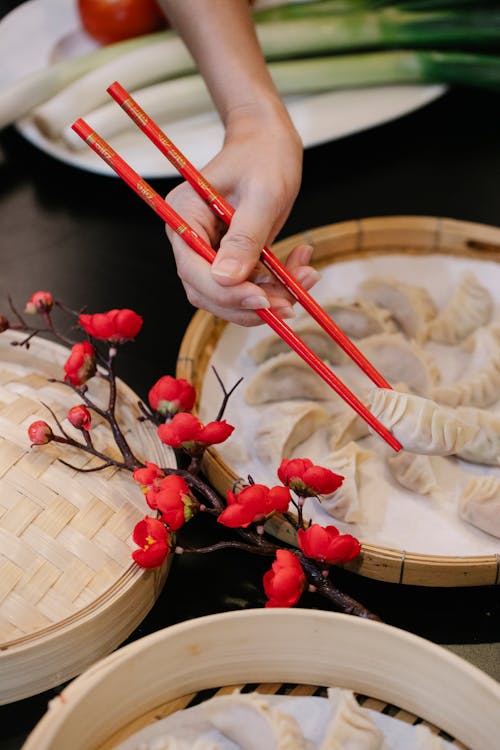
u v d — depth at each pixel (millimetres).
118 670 687
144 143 1447
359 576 978
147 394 1172
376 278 1220
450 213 1436
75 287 1310
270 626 731
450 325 1194
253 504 832
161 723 736
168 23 1619
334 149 1535
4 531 879
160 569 897
